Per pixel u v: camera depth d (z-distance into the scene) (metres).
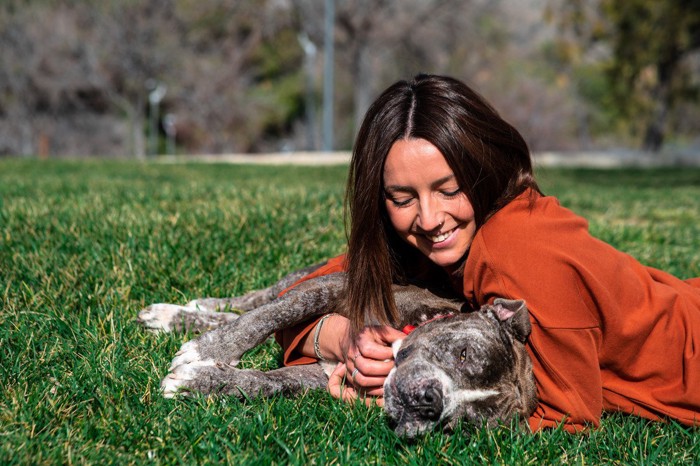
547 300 3.13
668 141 45.47
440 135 3.20
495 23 39.19
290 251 5.42
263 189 8.29
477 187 3.30
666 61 29.94
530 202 3.35
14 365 3.32
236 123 40.88
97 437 2.85
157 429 2.93
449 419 2.97
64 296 4.23
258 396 3.33
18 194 7.83
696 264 5.94
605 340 3.17
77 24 37.06
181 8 38.06
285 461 2.75
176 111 40.44
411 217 3.38
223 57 39.81
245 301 4.52
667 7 27.09
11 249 4.89
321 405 3.28
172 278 4.70
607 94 39.81
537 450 2.94
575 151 44.75
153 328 4.09
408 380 2.94
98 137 38.78
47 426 2.89
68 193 7.89
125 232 5.36
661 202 10.80
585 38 33.19
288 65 44.75
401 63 37.78
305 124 43.47
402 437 2.96
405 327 3.55
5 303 4.06
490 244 3.28
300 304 3.78
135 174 12.51
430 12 36.06
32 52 36.38
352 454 2.80
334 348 3.67
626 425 3.22
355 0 35.78
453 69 38.22
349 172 3.65
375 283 3.55
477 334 3.09
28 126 37.09
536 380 3.23
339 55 36.88
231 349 3.63
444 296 3.92
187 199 7.39
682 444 3.15
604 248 3.26
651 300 3.24
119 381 3.27
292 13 38.06
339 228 6.09
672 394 3.24
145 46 36.59
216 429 2.96
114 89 38.09
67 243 5.09
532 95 41.91
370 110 3.49
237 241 5.40
